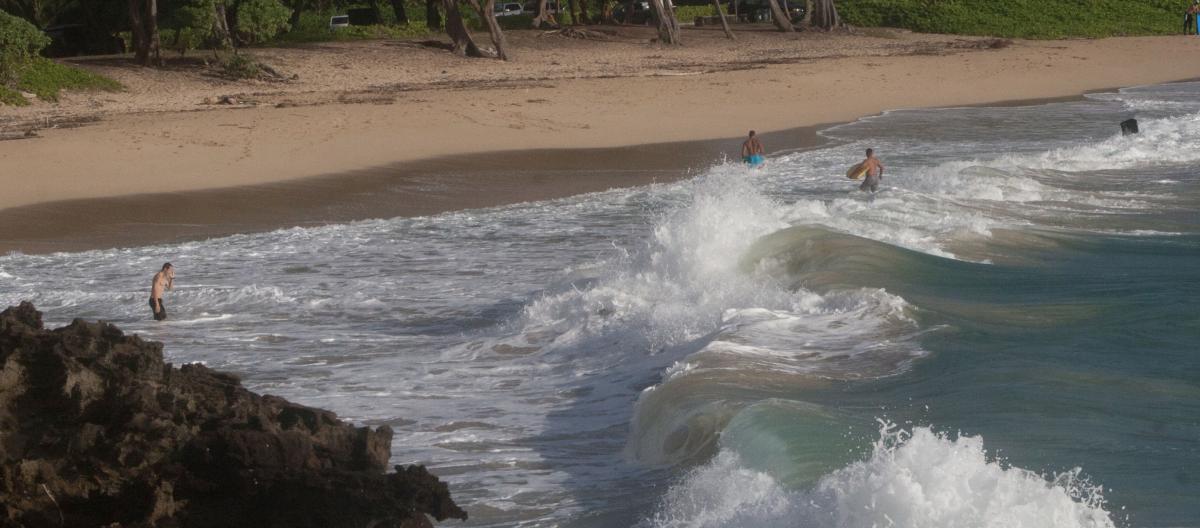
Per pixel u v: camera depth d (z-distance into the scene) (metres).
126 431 11.91
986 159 42.91
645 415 16.33
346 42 92.56
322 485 11.24
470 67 83.00
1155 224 30.45
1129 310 20.59
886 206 31.53
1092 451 13.54
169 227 36.34
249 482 11.45
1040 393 15.84
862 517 10.98
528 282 27.81
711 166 46.91
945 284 22.89
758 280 23.72
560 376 19.72
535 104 62.34
